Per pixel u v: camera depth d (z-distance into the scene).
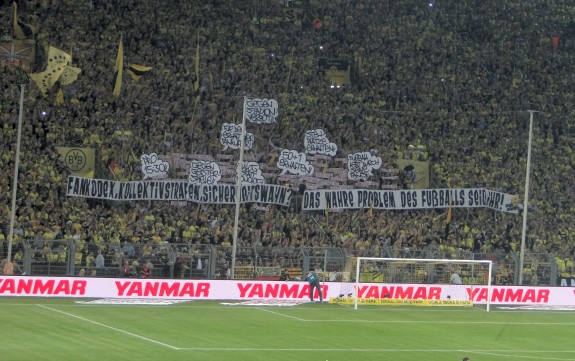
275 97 105.62
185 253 84.94
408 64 114.88
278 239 93.50
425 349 63.78
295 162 100.00
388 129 106.88
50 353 55.31
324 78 110.25
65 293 78.81
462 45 119.19
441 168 105.62
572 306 90.50
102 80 99.25
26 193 87.06
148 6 107.69
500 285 88.81
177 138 98.00
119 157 95.00
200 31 108.00
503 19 123.75
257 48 109.69
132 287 80.44
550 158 110.88
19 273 79.31
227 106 103.00
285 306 80.44
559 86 119.00
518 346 67.25
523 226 91.44
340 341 64.81
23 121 92.31
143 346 59.12
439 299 85.62
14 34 99.69
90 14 104.25
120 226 89.00
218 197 95.62
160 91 100.88
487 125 111.56
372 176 103.06
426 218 101.81
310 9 117.06
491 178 106.44
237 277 85.88
